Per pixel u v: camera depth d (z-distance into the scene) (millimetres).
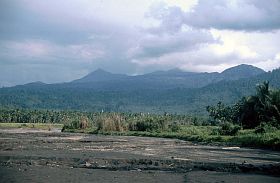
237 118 131375
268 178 35031
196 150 66125
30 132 134375
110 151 61875
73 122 162125
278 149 68938
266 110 114000
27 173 35438
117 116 151000
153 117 150250
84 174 35656
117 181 31938
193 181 32469
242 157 54688
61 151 59469
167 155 56312
